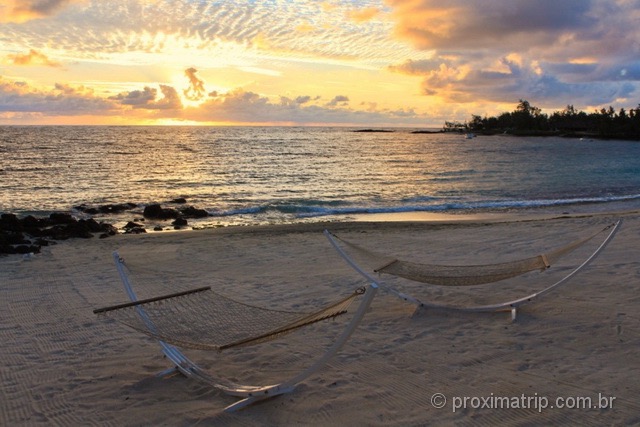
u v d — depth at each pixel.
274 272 9.68
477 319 6.73
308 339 6.17
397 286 8.47
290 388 4.73
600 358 5.39
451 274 7.05
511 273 6.80
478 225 15.67
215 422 4.28
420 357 5.55
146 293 8.40
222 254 11.49
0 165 40.84
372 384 4.93
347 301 4.25
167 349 5.48
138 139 97.19
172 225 18.28
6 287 8.80
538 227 14.49
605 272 8.74
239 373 5.28
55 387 4.99
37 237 14.16
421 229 14.80
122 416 4.41
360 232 14.29
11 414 4.50
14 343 6.20
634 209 21.25
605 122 159.50
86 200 24.84
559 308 7.00
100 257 11.34
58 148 64.88
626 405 4.42
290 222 18.92
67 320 7.05
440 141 120.62
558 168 44.44
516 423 4.20
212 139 103.12
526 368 5.21
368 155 62.72
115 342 6.20
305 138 120.50
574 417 4.27
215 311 5.45
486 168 44.47
